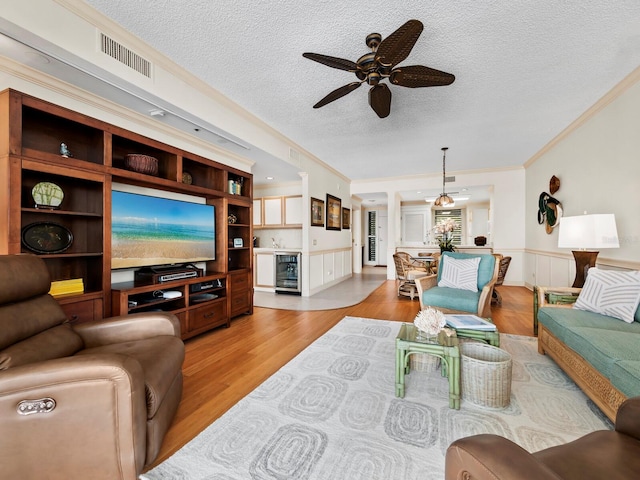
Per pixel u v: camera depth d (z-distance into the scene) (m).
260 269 5.89
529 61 2.48
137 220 2.72
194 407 1.82
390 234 7.28
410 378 2.17
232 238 4.34
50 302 1.61
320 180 5.71
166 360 1.56
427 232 10.44
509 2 1.85
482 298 2.89
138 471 1.21
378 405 1.82
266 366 2.40
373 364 2.41
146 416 1.31
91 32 1.92
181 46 2.26
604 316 2.19
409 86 2.25
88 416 1.14
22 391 1.08
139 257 2.73
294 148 4.60
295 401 1.87
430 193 8.12
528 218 5.86
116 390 1.16
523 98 3.13
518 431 1.56
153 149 2.88
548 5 1.88
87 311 2.20
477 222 10.38
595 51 2.35
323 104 2.52
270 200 6.26
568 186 4.06
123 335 1.81
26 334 1.37
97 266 2.36
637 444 0.89
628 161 2.82
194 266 3.37
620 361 1.45
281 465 1.34
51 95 2.10
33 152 1.91
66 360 1.14
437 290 3.30
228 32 2.11
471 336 2.09
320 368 2.34
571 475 0.76
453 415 1.71
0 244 1.79
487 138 4.38
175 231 3.10
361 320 3.71
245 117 3.41
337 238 6.70
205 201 3.73
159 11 1.91
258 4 1.85
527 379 2.13
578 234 2.79
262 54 2.36
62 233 2.23
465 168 6.34
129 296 2.68
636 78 2.65
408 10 1.92
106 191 2.34
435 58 2.43
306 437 1.53
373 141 4.49
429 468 1.31
